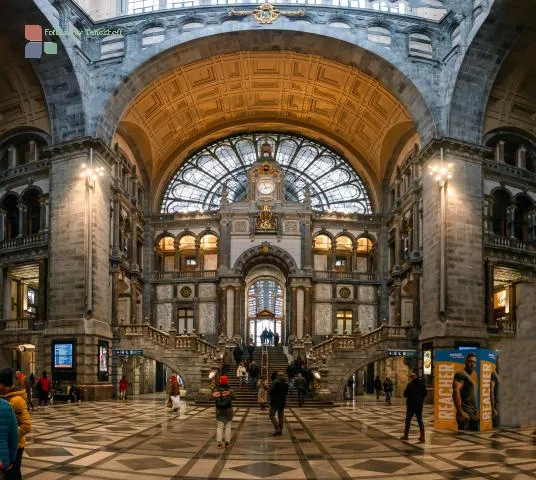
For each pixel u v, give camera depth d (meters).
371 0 33.09
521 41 29.58
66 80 30.39
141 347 31.27
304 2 32.97
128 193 37.31
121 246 36.00
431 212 30.70
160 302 40.88
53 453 12.05
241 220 40.72
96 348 29.23
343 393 30.42
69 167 30.47
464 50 29.70
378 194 42.38
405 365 34.34
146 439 14.27
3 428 6.10
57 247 30.08
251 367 27.91
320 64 35.34
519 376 16.92
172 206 43.06
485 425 16.20
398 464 11.00
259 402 23.78
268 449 12.78
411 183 36.72
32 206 33.22
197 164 43.69
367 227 41.81
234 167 43.78
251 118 42.91
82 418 19.58
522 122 33.09
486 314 30.02
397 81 32.09
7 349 31.44
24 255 31.39
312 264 40.53
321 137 43.41
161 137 40.19
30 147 32.91
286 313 41.00
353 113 39.03
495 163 31.86
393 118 36.62
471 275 29.47
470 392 16.28
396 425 17.83
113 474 9.92
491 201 31.56
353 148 42.88
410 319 37.12
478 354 16.31
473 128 30.77
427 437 14.85
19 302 35.25
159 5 33.47
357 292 41.06
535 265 31.77
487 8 28.25
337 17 32.19
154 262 41.44
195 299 40.53
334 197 43.44
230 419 12.92
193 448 12.84
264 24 31.91
